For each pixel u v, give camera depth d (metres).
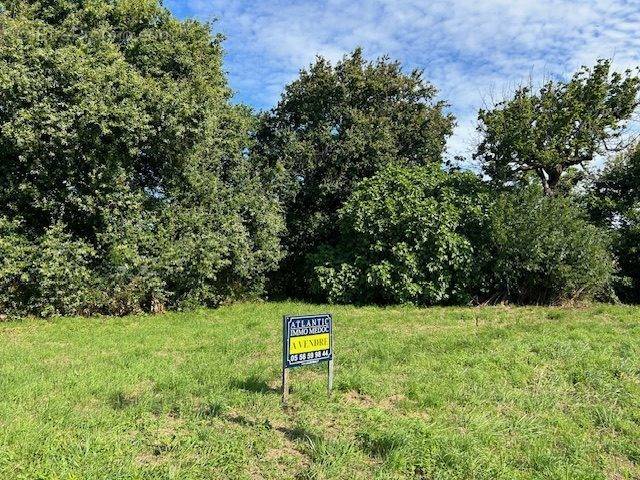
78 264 12.16
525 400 5.99
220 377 6.42
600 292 15.69
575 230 14.66
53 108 11.20
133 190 13.20
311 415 5.20
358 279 15.45
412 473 4.13
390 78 19.91
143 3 14.04
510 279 15.23
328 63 19.70
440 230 14.48
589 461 4.66
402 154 19.91
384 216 15.24
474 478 4.12
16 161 11.99
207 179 14.54
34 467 3.85
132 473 3.79
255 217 15.55
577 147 16.94
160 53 14.05
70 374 6.48
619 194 18.47
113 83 11.91
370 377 6.49
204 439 4.50
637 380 6.93
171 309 13.89
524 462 4.49
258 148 19.50
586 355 7.91
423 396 5.84
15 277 11.73
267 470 4.04
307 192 19.19
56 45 12.28
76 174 12.23
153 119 12.51
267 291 17.91
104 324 11.34
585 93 17.02
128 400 5.50
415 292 14.66
